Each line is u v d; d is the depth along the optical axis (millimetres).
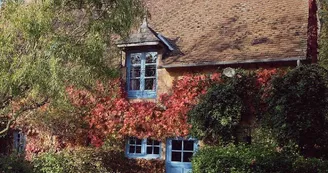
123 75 14562
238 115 11906
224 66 12875
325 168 9734
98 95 13820
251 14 14914
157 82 13969
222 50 13203
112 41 9281
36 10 7586
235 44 13336
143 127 13633
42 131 15008
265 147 10883
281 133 11219
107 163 13195
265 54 12211
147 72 14391
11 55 7883
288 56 11758
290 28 13273
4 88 7730
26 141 16109
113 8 8297
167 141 13539
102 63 8414
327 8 19469
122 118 13992
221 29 14555
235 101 11969
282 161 9594
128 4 8383
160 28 16016
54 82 7414
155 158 13758
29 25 7410
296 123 11078
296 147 11023
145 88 14336
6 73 7617
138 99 14320
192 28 15266
